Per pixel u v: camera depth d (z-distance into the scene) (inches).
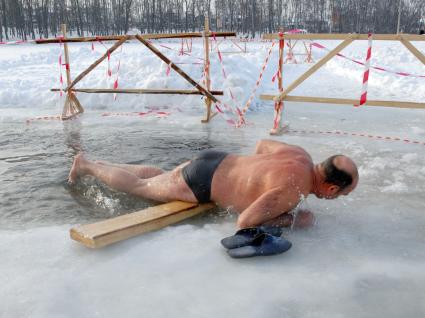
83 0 2335.1
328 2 2610.7
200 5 2598.4
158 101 322.3
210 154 132.2
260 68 519.5
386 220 124.7
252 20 2327.8
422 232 117.4
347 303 85.3
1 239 112.3
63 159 187.6
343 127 250.5
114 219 116.9
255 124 261.4
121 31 2374.5
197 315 81.0
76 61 652.7
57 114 294.5
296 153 122.6
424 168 171.9
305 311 82.7
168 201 136.5
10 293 87.9
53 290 88.7
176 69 255.1
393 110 306.2
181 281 92.5
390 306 84.5
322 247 108.1
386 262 101.0
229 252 102.3
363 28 2409.0
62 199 142.5
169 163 181.8
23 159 187.8
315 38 234.8
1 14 2092.8
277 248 102.7
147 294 87.7
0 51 982.4
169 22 2559.1
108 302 85.1
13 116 285.7
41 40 283.1
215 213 130.5
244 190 121.3
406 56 735.1
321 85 455.5
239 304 84.3
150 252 105.3
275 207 111.6
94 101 325.4
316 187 118.4
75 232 108.1
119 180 143.2
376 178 160.2
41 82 382.9
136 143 215.2
